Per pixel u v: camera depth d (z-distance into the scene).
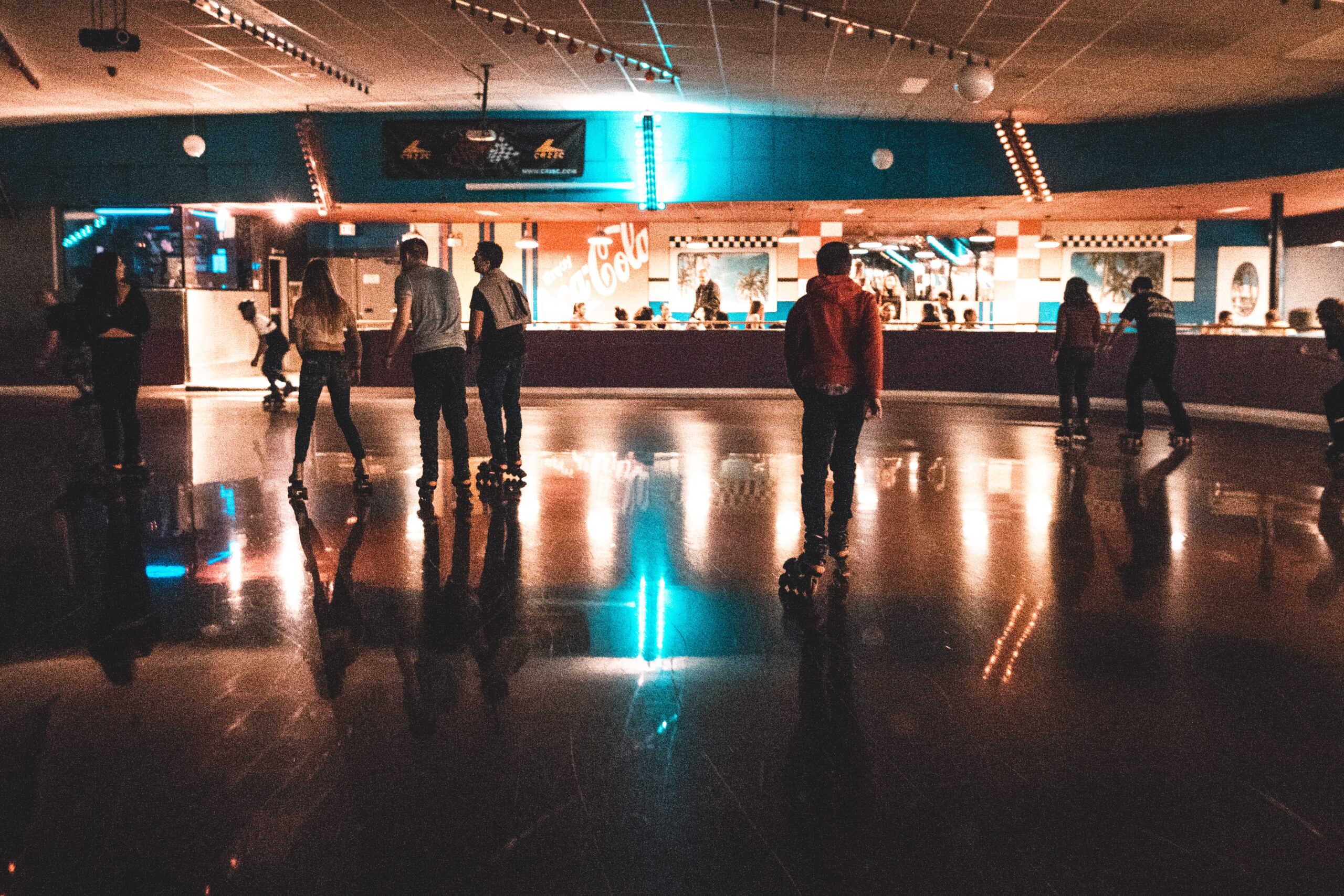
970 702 2.90
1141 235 18.39
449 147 15.68
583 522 5.37
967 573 4.39
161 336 16.09
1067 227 18.48
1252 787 2.39
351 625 3.57
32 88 13.27
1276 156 12.97
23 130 16.28
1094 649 3.37
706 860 2.04
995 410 12.65
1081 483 6.79
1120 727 2.74
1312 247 17.94
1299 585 4.20
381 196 15.94
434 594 3.97
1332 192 14.48
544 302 18.92
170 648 3.31
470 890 1.93
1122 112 13.71
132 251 16.39
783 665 3.20
